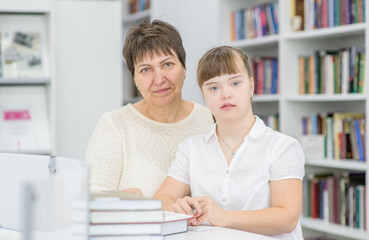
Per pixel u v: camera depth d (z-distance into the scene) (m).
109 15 3.73
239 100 1.43
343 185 3.01
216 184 1.51
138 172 1.82
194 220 1.33
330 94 3.08
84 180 0.99
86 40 3.68
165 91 1.76
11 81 3.34
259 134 1.48
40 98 3.54
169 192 1.57
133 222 1.08
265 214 1.37
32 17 3.53
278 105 3.76
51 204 0.88
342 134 3.05
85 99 3.68
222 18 3.75
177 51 1.75
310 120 3.25
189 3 4.46
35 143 3.43
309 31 3.11
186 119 1.90
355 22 2.90
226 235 1.23
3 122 3.41
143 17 4.78
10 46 3.45
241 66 1.43
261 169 1.46
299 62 3.30
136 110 1.88
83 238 1.00
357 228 2.93
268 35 3.45
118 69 3.75
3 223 1.28
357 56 2.91
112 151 1.81
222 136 1.53
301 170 1.47
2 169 1.27
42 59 3.50
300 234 1.54
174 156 1.86
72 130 3.64
